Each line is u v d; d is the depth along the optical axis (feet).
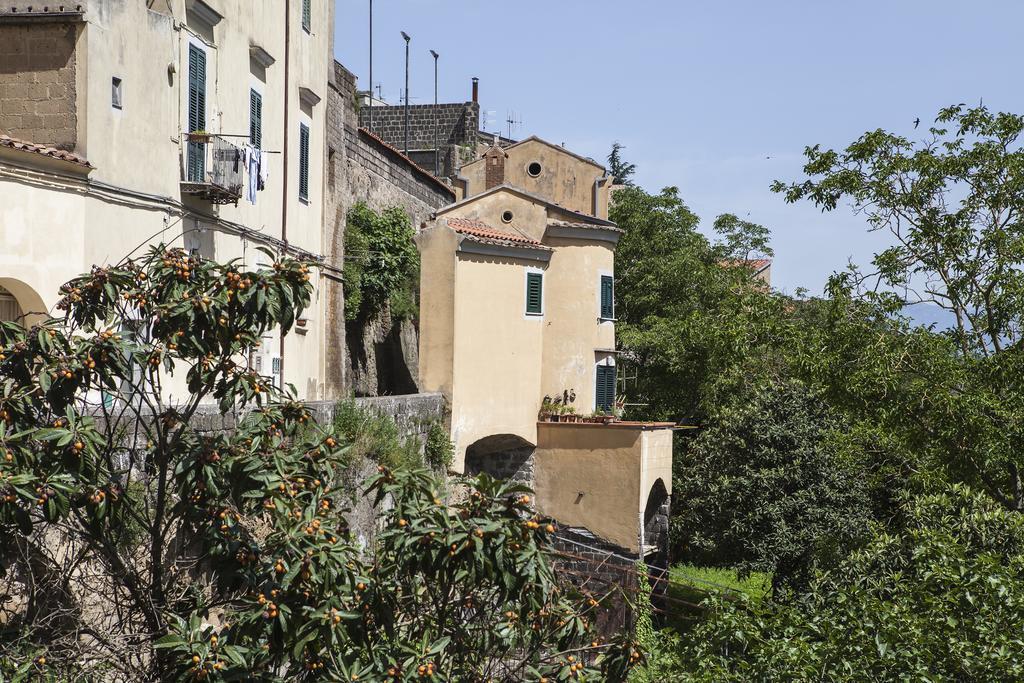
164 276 32.04
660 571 99.71
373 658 28.99
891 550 49.55
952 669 38.42
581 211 116.67
